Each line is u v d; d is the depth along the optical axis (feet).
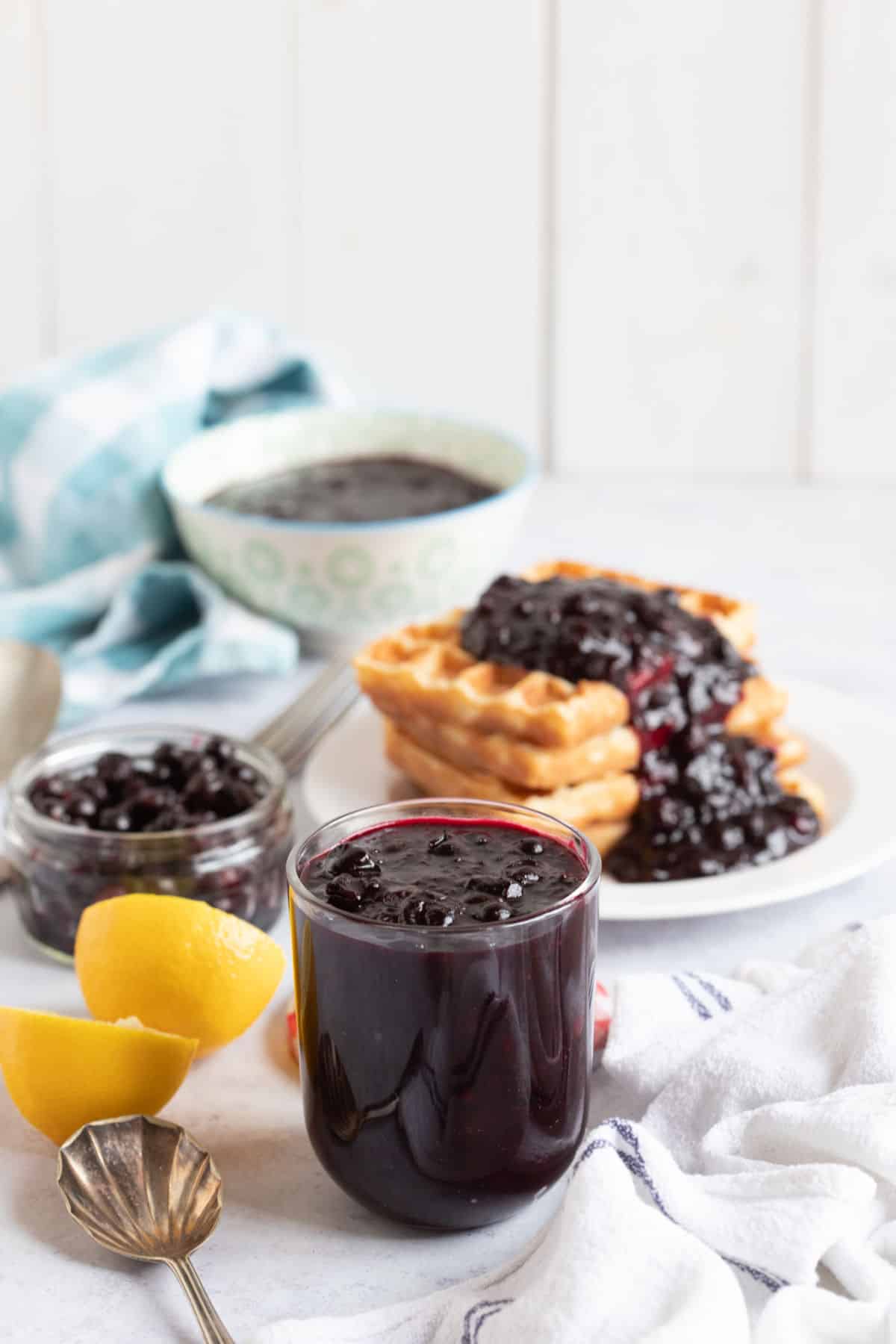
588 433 5.37
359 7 4.99
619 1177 2.41
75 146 5.22
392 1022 2.42
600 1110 2.68
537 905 2.45
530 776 3.06
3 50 5.11
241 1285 2.46
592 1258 2.34
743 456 5.33
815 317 5.14
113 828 2.97
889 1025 2.56
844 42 4.82
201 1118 2.69
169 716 3.68
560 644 3.14
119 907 2.73
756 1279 2.40
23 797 2.99
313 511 3.90
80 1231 2.54
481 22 4.96
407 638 3.34
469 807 2.60
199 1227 2.49
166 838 2.93
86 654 3.81
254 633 3.71
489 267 5.22
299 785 3.42
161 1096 2.62
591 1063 2.54
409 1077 2.43
